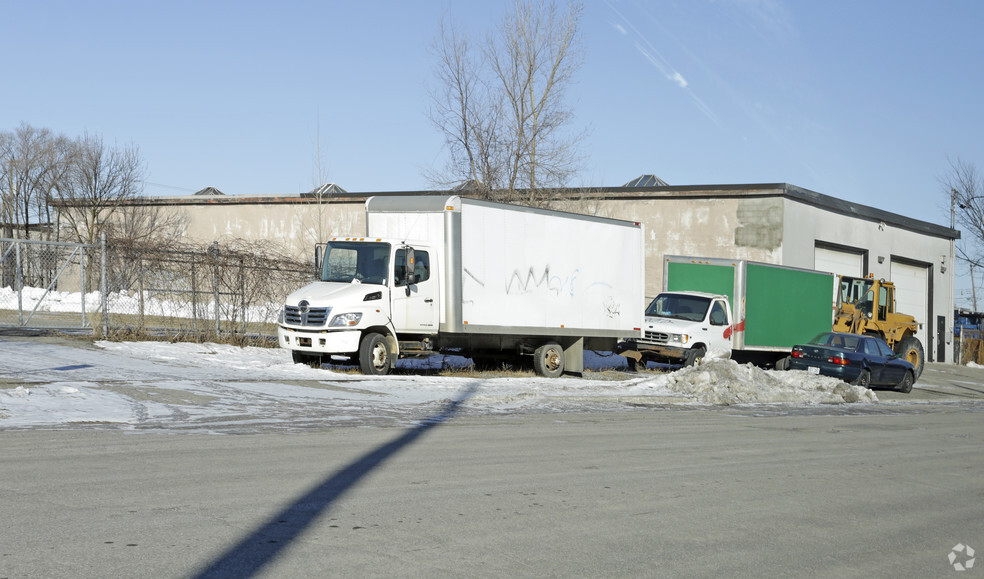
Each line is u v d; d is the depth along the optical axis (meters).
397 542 5.68
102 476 7.18
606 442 11.11
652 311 25.62
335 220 43.88
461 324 18.78
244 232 45.56
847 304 31.23
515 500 7.21
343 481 7.58
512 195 32.72
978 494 8.84
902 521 7.32
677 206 38.69
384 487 7.44
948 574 5.74
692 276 26.56
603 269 21.97
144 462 7.88
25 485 6.74
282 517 6.16
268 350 21.14
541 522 6.48
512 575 5.09
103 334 19.59
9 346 17.38
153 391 12.98
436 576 4.97
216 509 6.27
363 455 9.00
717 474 9.10
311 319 17.48
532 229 20.28
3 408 10.63
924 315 52.84
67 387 12.39
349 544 5.57
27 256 29.17
